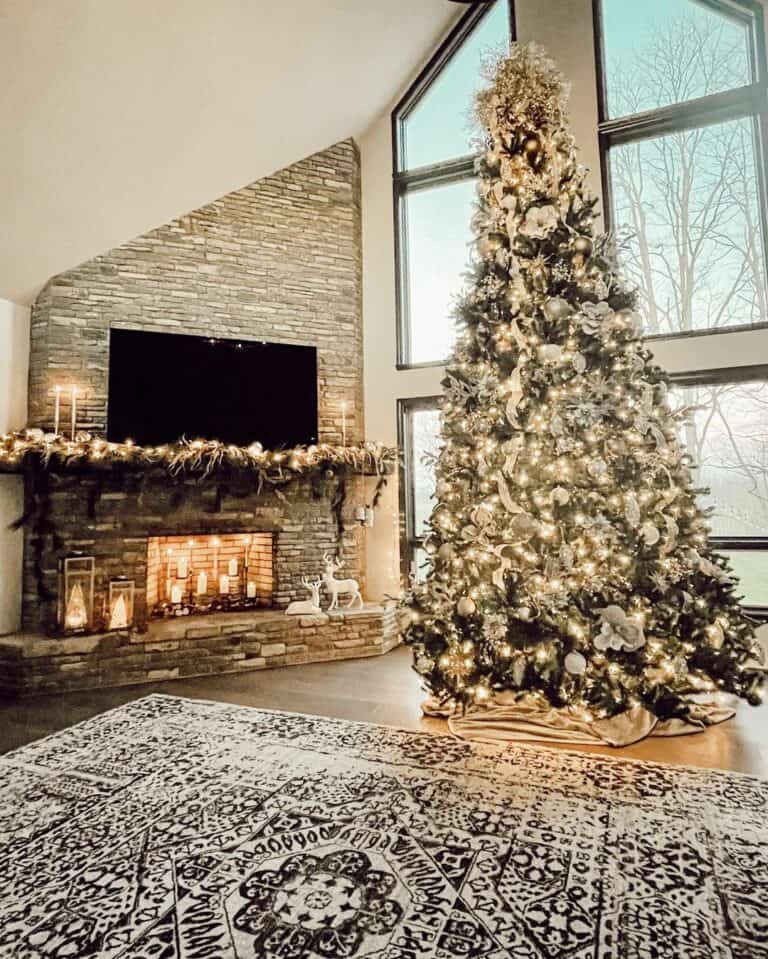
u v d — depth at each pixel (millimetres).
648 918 1480
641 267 4348
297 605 4129
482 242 2936
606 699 2490
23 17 2643
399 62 4723
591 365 2678
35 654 3412
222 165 4254
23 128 3064
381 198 5098
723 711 2885
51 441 3637
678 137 4312
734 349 3959
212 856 1767
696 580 2658
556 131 2918
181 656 3732
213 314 4418
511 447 2645
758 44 4074
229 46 3500
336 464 4312
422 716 2955
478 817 1980
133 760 2445
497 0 4801
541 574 2617
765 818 1955
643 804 2057
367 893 1589
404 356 4992
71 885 1630
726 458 4023
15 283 3826
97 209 3799
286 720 2910
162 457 3793
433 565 3061
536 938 1416
